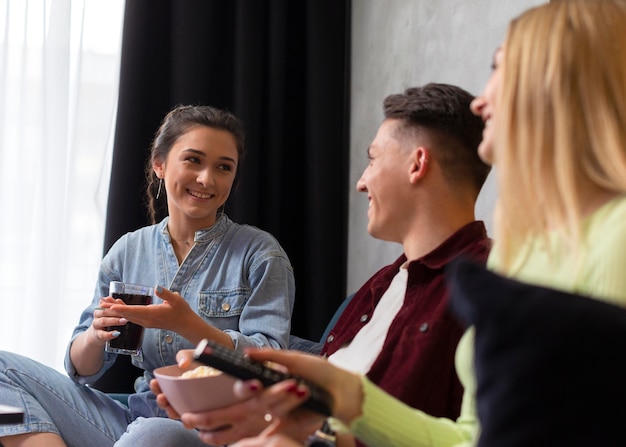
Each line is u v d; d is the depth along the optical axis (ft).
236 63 10.64
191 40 10.46
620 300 3.08
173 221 7.89
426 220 5.46
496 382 2.50
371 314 5.76
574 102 3.30
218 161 7.72
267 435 3.61
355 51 10.74
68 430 7.24
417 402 4.91
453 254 5.27
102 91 10.58
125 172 10.20
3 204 10.16
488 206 7.61
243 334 7.36
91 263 10.46
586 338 2.42
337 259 10.71
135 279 7.94
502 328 2.52
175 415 4.38
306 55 10.87
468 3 8.14
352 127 10.71
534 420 2.42
